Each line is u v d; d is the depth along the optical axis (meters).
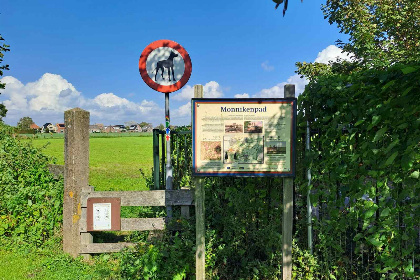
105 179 14.57
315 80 4.28
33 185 6.33
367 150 3.48
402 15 11.52
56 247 5.80
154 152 5.93
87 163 5.59
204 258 4.25
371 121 3.43
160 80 5.51
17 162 6.42
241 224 4.93
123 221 5.50
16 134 8.09
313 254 4.39
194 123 4.06
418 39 11.54
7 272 4.88
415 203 3.15
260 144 4.06
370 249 3.75
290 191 4.11
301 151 4.53
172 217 5.50
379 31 11.89
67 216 5.53
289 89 4.09
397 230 3.34
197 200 4.18
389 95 3.28
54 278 4.72
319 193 4.13
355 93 3.53
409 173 3.16
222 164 4.07
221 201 5.46
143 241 5.27
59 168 6.34
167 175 5.71
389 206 3.35
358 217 3.69
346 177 3.76
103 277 4.69
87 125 5.56
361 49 11.79
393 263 3.37
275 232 4.59
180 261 4.57
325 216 4.23
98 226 5.44
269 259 4.67
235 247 4.95
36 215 6.06
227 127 4.06
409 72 2.93
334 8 12.22
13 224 6.13
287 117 4.03
